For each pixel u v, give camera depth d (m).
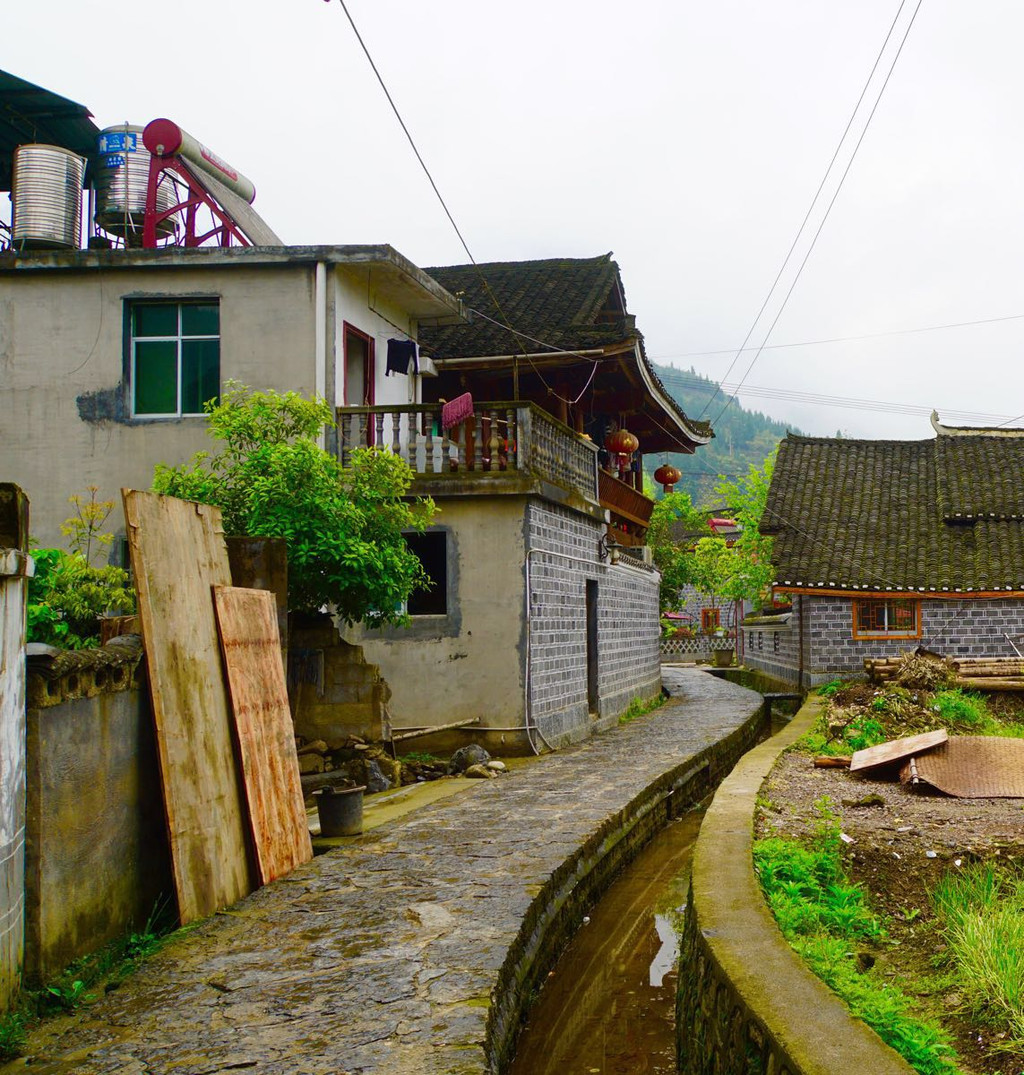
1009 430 24.11
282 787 7.55
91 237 15.94
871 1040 3.69
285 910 6.33
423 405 12.84
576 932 7.75
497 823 8.85
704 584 36.00
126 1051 4.38
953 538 21.11
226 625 7.16
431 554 13.48
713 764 14.26
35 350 13.27
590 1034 6.00
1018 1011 4.62
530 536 13.27
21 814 4.82
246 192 16.48
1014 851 7.27
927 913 6.37
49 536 13.09
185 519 6.93
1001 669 17.28
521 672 13.05
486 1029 4.56
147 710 6.26
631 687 19.69
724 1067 4.36
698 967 5.15
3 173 16.59
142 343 13.25
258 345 12.99
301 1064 4.21
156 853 6.33
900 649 20.16
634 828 9.94
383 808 9.66
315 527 9.84
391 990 5.00
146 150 15.36
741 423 190.25
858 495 22.62
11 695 4.72
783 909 5.65
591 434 21.52
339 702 11.15
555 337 17.59
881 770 10.58
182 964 5.39
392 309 15.08
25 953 4.90
